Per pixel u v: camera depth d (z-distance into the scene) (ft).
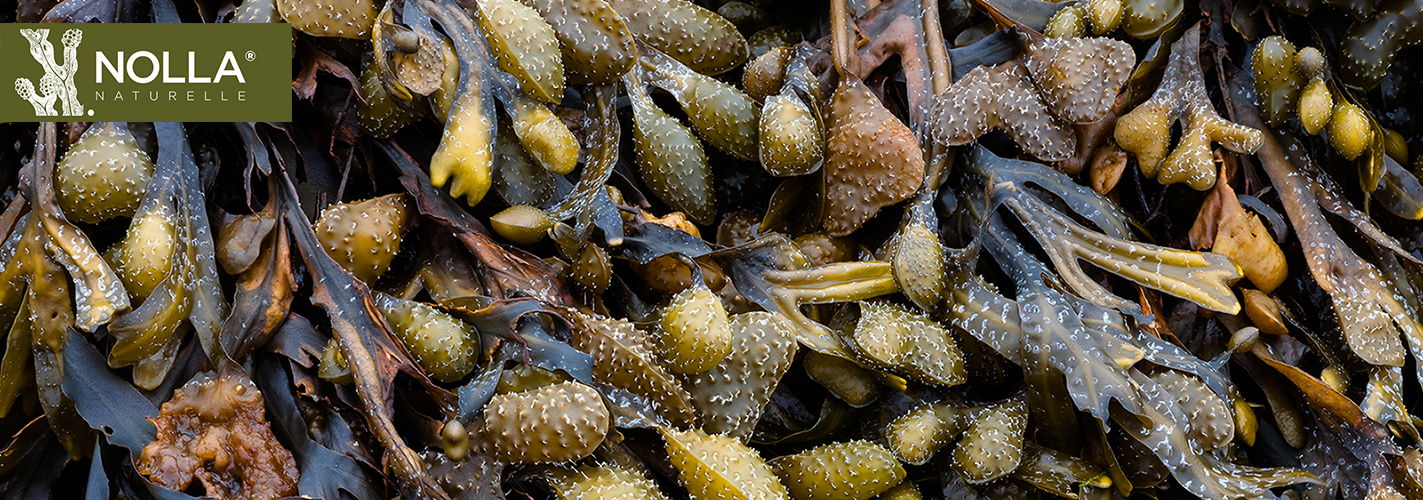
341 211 1.49
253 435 1.45
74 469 1.49
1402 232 1.72
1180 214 1.69
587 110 1.59
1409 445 1.64
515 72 1.53
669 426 1.50
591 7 1.55
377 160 1.56
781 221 1.64
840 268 1.59
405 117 1.54
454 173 1.50
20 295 1.46
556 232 1.52
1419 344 1.64
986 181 1.65
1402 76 1.73
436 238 1.54
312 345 1.48
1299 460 1.64
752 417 1.52
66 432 1.46
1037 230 1.63
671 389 1.49
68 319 1.45
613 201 1.57
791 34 1.72
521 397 1.45
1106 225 1.64
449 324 1.48
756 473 1.48
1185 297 1.61
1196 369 1.59
